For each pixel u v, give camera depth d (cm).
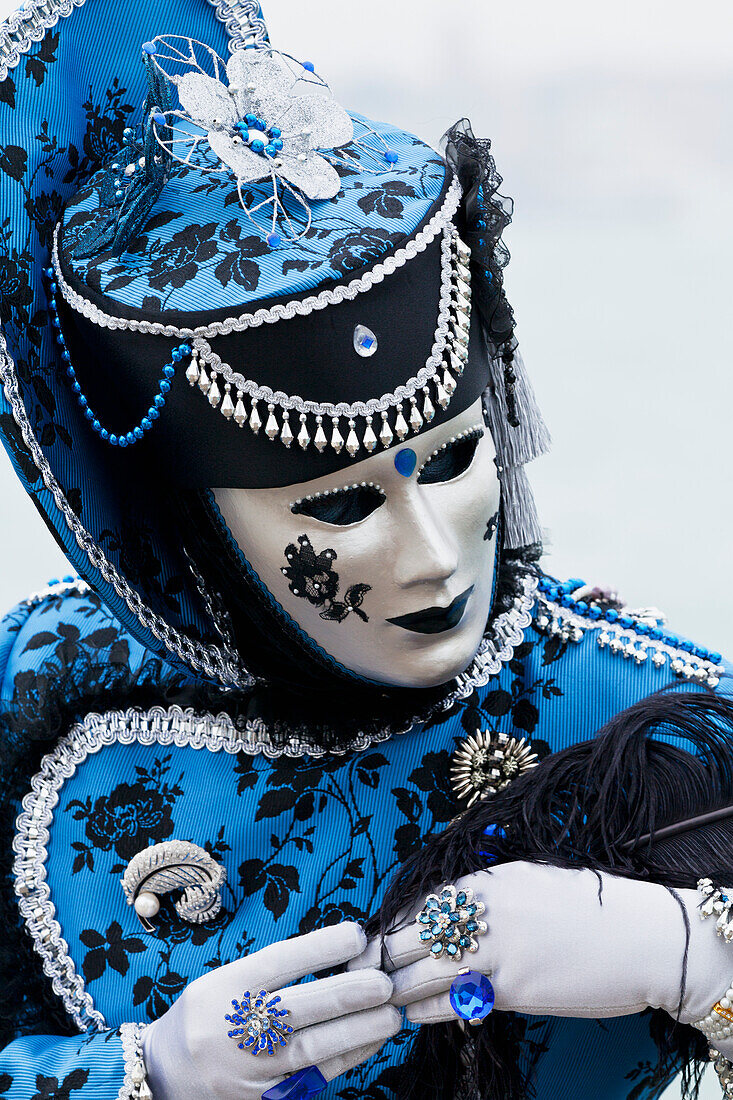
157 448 190
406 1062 201
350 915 212
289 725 217
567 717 219
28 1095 196
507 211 196
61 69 192
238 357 175
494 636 221
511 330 199
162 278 178
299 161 181
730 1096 185
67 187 198
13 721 228
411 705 214
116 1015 217
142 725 223
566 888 180
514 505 220
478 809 195
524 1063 207
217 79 184
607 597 234
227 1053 182
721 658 224
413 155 192
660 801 188
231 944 214
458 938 179
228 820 218
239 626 207
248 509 186
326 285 172
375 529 184
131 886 216
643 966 174
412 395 179
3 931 221
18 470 182
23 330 185
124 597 198
